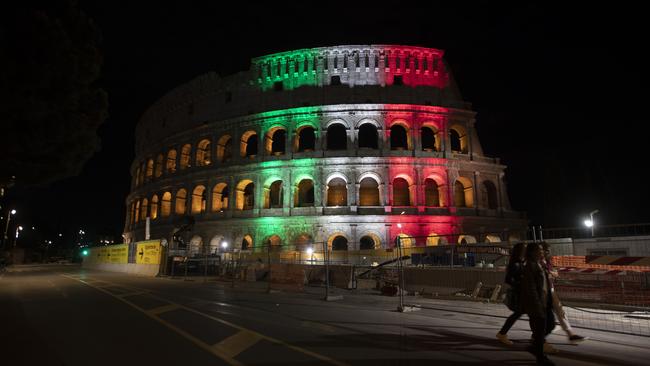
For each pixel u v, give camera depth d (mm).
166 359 10305
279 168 58906
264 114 61562
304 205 63812
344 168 57531
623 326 15453
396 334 13477
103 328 14609
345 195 61656
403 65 62281
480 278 25016
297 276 32594
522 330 14469
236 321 16000
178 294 26781
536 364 9922
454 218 56281
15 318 17078
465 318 17281
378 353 10828
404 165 57562
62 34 13109
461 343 12164
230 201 61469
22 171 14320
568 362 10375
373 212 56000
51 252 155375
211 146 66188
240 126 63688
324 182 57281
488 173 61156
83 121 14680
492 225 58125
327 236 54969
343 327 14758
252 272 41000
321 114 60031
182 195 69562
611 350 11695
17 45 12336
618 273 20734
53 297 25141
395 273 31969
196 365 9727
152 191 74375
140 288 31391
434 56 63406
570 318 17250
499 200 60469
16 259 119125
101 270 66625
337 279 34281
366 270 34094
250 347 11539
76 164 15641
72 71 13492
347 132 59188
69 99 13750
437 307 21000
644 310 18859
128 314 17922
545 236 31969
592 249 28953
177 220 67000
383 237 54531
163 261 48000
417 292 28297
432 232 55375
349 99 60812
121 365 9820
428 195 62094
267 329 14297
